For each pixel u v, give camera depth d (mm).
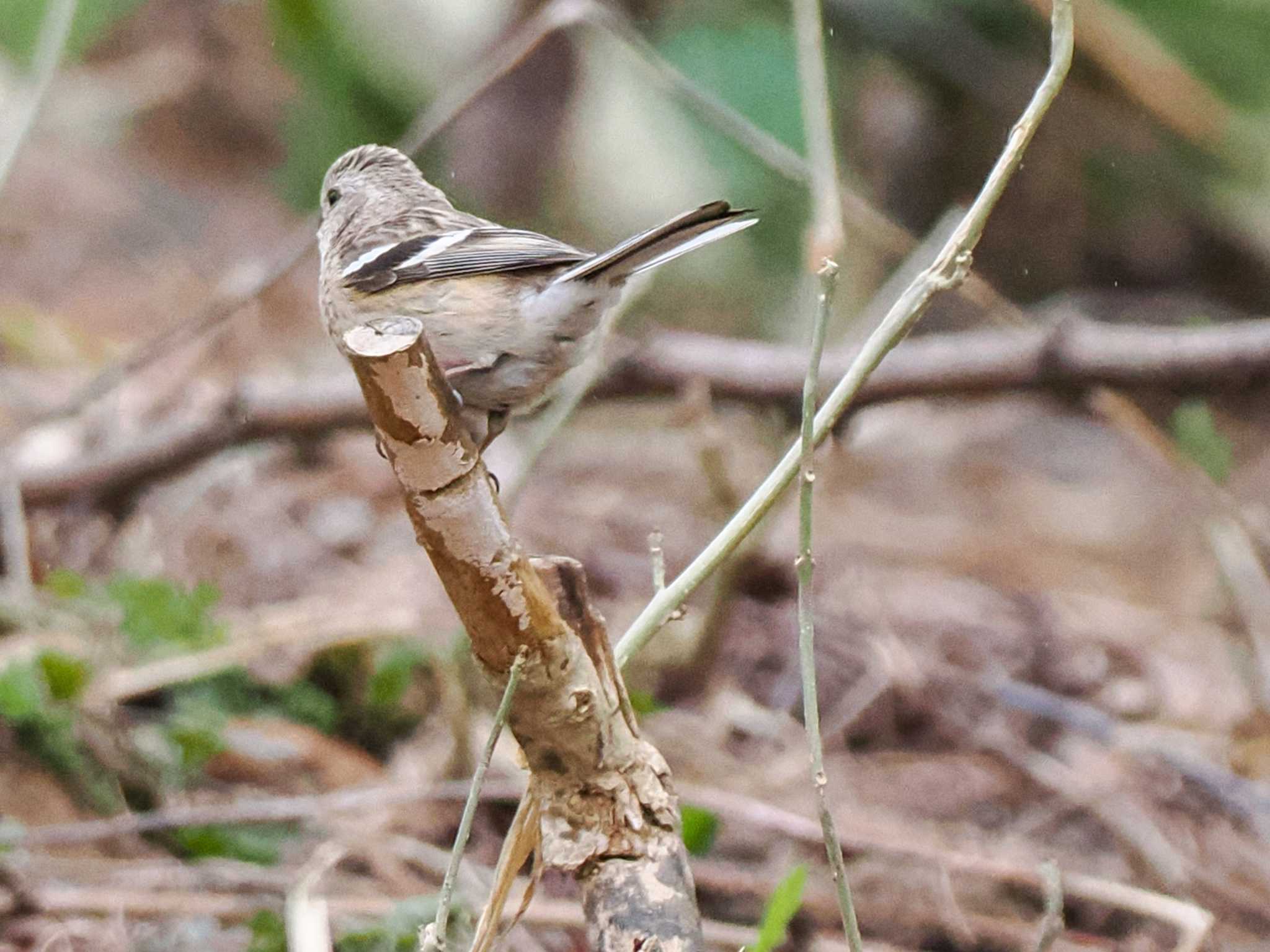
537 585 5547
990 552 13812
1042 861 8680
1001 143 17344
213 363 15516
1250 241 17281
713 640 10797
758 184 14672
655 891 5746
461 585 5488
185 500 12688
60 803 9047
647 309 15328
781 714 10758
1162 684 11828
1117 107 17312
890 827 9461
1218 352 10945
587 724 5688
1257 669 11531
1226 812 10227
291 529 12555
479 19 15680
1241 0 15383
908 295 6113
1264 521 13539
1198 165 17109
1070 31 6055
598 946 5723
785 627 11898
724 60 14672
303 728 9875
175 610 9961
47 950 7754
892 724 10773
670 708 10531
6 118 14656
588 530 13008
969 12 17109
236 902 8188
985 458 16297
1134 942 8773
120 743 9320
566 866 5789
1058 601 12922
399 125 16141
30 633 9797
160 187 20250
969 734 10719
